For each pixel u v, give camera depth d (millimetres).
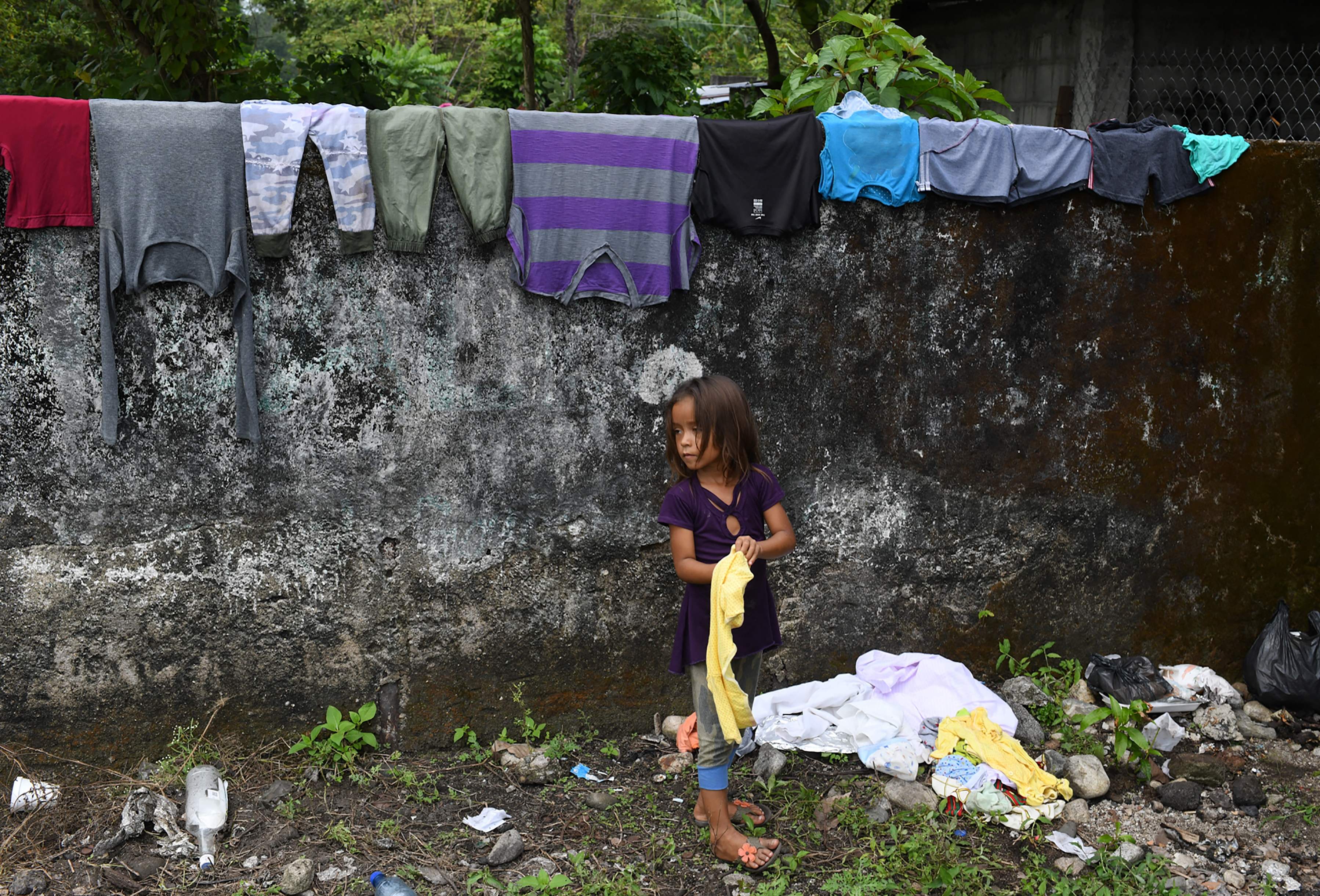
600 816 3262
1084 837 3271
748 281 3703
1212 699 4176
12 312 3109
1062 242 3979
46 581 3238
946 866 2965
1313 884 3047
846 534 3947
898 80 4605
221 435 3316
